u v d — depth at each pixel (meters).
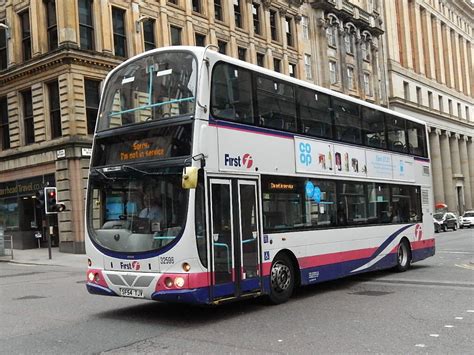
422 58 70.50
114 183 9.28
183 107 8.91
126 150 9.34
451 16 81.88
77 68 27.91
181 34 33.62
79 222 27.52
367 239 13.52
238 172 9.50
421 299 10.59
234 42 37.53
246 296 9.41
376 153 14.38
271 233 10.23
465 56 85.75
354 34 54.53
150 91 9.36
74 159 27.66
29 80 29.92
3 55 32.06
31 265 23.59
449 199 72.50
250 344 7.23
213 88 9.17
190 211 8.40
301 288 12.72
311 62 47.38
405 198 15.75
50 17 29.30
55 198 24.67
